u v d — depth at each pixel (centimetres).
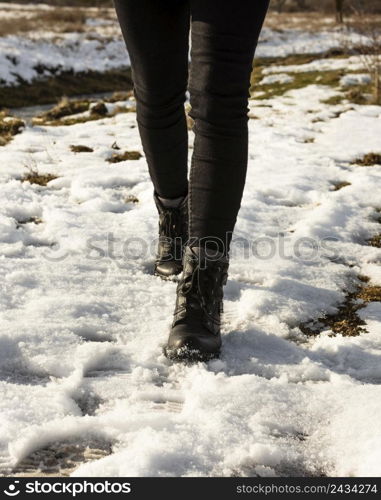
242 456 130
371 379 173
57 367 166
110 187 377
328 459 134
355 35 2200
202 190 179
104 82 1645
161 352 179
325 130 592
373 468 124
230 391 154
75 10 2688
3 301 204
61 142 504
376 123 623
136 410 147
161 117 205
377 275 261
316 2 3769
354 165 464
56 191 362
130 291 223
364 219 339
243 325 202
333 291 237
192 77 175
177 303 181
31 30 1942
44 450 133
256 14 167
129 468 122
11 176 387
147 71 193
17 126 550
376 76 759
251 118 651
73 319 195
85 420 139
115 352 178
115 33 2130
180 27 189
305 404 153
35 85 1454
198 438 135
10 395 149
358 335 203
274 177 415
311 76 952
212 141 176
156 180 224
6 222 287
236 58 169
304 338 199
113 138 526
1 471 127
